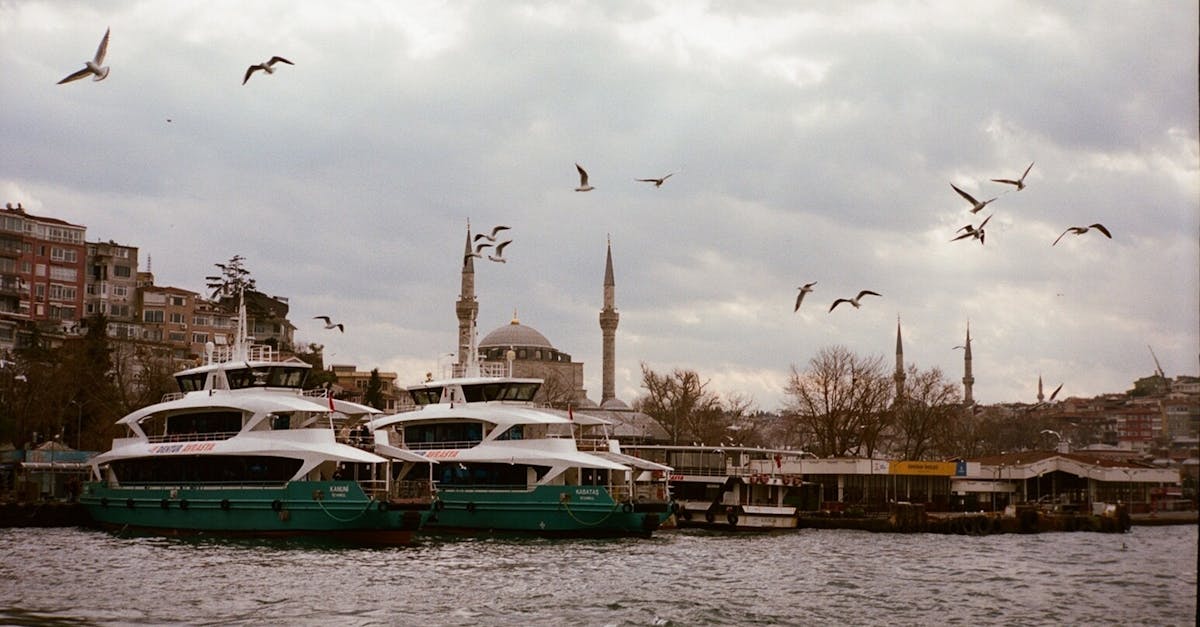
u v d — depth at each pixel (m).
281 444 66.56
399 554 60.03
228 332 162.88
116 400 111.00
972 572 59.41
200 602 42.88
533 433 80.25
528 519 74.62
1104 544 84.12
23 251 146.38
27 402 100.12
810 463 113.56
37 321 145.62
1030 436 196.00
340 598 44.34
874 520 96.00
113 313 156.50
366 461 65.75
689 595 47.38
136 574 49.78
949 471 114.75
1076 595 51.28
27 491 84.44
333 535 64.81
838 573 56.81
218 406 69.50
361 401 153.88
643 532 75.56
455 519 76.38
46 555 56.69
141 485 71.94
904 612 44.97
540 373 181.88
